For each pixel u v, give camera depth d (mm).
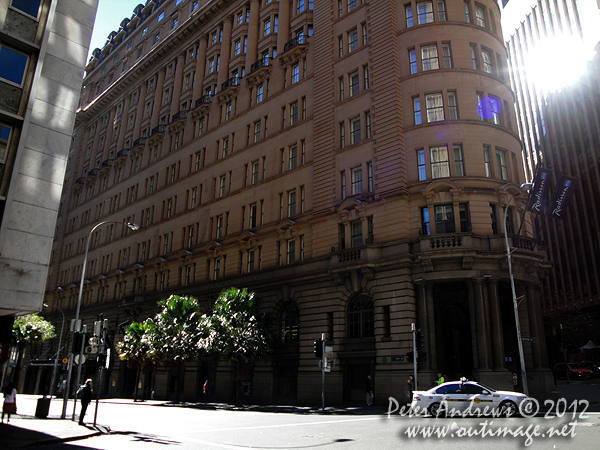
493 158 32781
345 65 39625
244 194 46062
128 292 58812
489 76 34906
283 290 38500
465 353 34000
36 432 17109
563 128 83750
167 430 18469
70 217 79625
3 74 19500
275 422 20891
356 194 35281
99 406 36875
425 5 36625
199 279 48500
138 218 61625
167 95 64688
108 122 77375
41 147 20172
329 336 34625
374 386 30453
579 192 76500
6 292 18219
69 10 22375
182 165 56469
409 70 35312
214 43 57938
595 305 70250
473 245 29688
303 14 46000
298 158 41688
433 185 31297
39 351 70000
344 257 33844
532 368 30438
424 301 30016
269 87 47375
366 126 36781
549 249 82688
